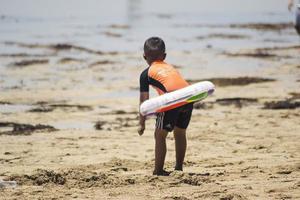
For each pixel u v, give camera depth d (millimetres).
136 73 60156
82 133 35250
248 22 108125
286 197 19531
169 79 22312
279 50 75938
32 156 28781
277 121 37938
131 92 50469
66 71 61531
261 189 20609
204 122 37969
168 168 25000
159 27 101375
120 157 28109
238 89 50875
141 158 27938
